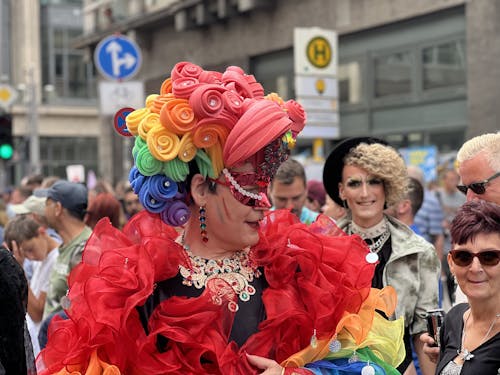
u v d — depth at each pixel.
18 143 30.95
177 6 17.20
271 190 5.42
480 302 2.69
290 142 2.43
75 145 40.75
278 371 2.26
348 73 13.77
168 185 2.30
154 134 2.23
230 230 2.37
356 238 2.60
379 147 3.67
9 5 39.31
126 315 2.18
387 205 3.76
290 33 14.75
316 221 2.81
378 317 2.59
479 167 3.18
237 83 2.37
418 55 12.28
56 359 2.29
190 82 2.28
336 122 8.54
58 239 5.70
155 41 19.39
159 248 2.33
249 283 2.44
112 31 20.78
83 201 4.72
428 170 10.57
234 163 2.27
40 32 40.69
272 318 2.36
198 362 2.24
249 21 15.85
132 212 8.76
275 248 2.50
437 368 2.80
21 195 9.47
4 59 39.22
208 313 2.27
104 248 2.41
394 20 12.46
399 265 3.57
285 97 15.30
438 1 11.60
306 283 2.43
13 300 2.07
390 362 2.49
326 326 2.40
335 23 13.62
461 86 11.54
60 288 4.43
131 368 2.26
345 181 3.70
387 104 12.98
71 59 41.31
